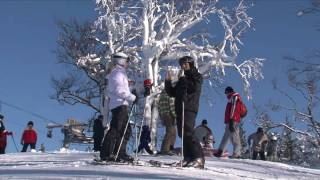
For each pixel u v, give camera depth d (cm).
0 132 2141
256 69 3641
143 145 1670
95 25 3588
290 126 2950
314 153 2825
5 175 718
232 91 1522
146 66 3462
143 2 3581
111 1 3566
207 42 3709
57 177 693
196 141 957
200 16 3631
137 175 763
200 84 964
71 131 3472
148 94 1025
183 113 950
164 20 3678
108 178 705
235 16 3641
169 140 1402
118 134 972
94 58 3766
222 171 969
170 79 986
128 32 3672
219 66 3600
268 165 1277
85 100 3859
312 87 2816
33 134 2288
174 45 3681
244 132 2456
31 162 1062
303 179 1036
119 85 963
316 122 2920
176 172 849
